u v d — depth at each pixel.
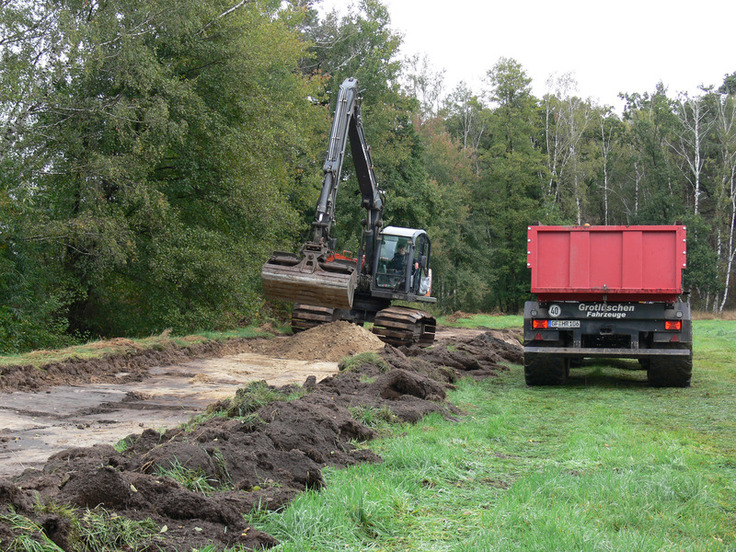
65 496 3.98
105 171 18.11
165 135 19.64
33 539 3.34
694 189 65.94
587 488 5.35
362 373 10.65
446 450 6.45
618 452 6.64
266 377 12.52
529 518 4.51
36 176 18.73
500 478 5.89
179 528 3.94
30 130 17.91
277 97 28.77
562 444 7.32
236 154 22.17
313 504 4.54
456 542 4.20
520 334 29.94
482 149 69.19
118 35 18.58
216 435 5.73
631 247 12.18
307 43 36.09
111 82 19.73
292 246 30.56
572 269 12.33
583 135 69.44
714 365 16.83
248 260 22.56
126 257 19.30
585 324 12.52
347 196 39.47
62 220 19.02
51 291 19.34
